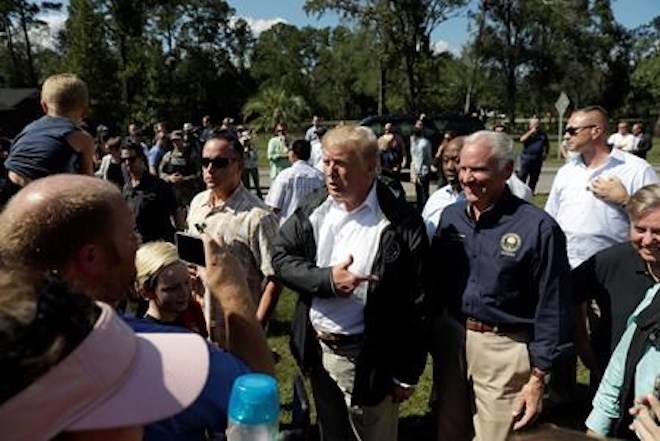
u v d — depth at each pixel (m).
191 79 58.09
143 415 1.00
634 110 62.75
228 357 1.70
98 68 48.16
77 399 0.91
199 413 1.56
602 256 3.18
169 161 10.75
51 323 0.88
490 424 3.05
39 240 1.43
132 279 1.73
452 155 4.31
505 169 2.95
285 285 3.02
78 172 3.46
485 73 55.44
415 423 4.37
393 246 2.83
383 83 47.00
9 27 66.19
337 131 2.87
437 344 3.26
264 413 1.39
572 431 1.52
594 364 3.28
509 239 2.94
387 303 2.85
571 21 54.81
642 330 2.41
